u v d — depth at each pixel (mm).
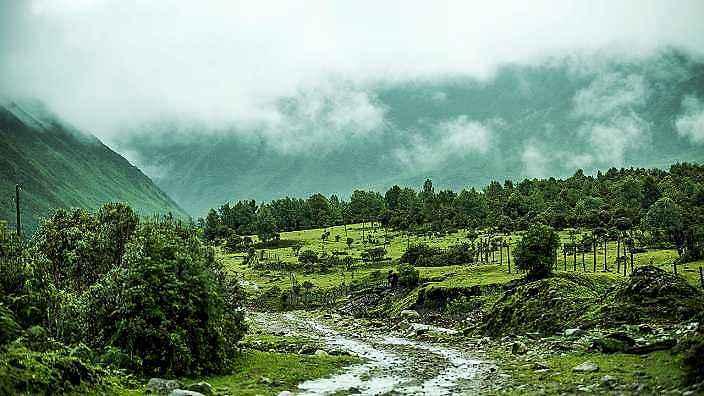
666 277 67188
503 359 62562
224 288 65312
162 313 50219
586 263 159000
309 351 71812
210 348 52594
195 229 69250
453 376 53031
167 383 42938
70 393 34125
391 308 137750
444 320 112375
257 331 104562
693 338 39531
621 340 52156
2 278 49000
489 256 188750
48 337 43375
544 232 111375
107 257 73812
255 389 45531
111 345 49312
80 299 54062
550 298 82125
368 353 72812
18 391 30969
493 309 92438
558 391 40219
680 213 170000
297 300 174000
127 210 78000
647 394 35844
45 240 76188
